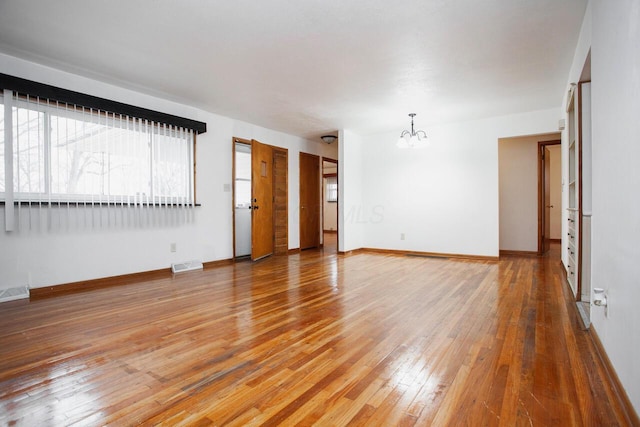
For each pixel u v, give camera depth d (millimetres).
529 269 4527
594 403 1429
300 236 6812
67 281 3463
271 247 5980
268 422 1315
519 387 1559
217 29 2637
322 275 4250
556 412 1365
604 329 1799
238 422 1317
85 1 2260
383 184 6473
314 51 3008
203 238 4848
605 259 1817
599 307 1925
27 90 3104
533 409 1385
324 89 3986
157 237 4273
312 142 7250
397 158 6312
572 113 3615
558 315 2598
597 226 2012
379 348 2016
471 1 2273
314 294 3301
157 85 3840
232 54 3070
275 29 2635
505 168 6176
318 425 1294
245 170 5840
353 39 2795
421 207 6059
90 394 1528
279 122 5594
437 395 1500
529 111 5008
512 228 6145
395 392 1529
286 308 2838
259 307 2871
